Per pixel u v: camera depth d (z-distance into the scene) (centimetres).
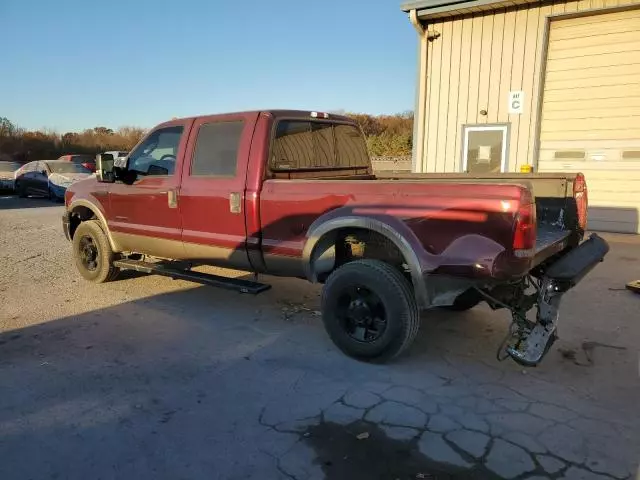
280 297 571
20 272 699
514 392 347
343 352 407
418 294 365
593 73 947
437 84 1084
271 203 439
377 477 258
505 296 375
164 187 522
